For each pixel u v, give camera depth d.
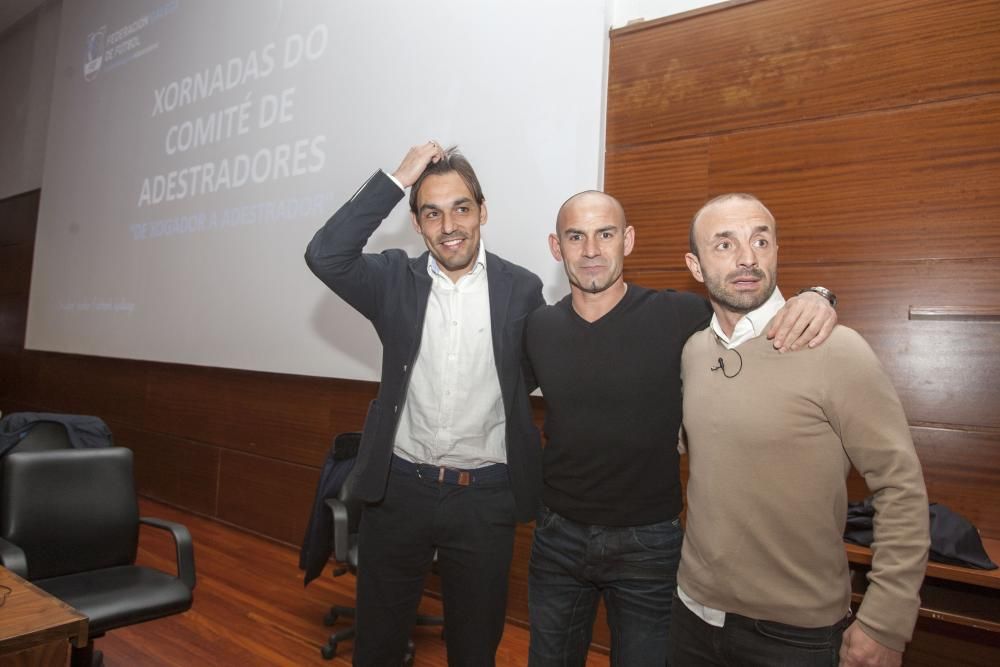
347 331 3.42
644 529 1.47
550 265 2.67
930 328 2.08
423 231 1.69
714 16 2.48
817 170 2.27
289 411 3.87
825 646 1.17
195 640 2.63
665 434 1.47
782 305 1.28
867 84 2.20
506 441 1.69
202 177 4.31
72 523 2.23
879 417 1.12
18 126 6.61
